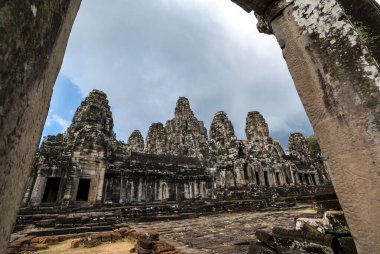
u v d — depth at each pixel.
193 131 72.25
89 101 31.45
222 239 10.23
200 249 8.56
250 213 24.34
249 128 57.84
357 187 2.42
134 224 17.84
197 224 16.59
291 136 67.50
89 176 25.75
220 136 41.91
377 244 2.22
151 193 30.20
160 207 23.23
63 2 1.67
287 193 37.28
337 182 2.63
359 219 2.38
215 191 33.69
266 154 47.59
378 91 2.39
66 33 2.01
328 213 4.33
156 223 18.25
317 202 5.45
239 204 27.17
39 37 1.33
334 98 2.76
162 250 7.79
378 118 2.33
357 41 2.70
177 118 76.75
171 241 10.45
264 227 13.39
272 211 25.38
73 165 25.20
